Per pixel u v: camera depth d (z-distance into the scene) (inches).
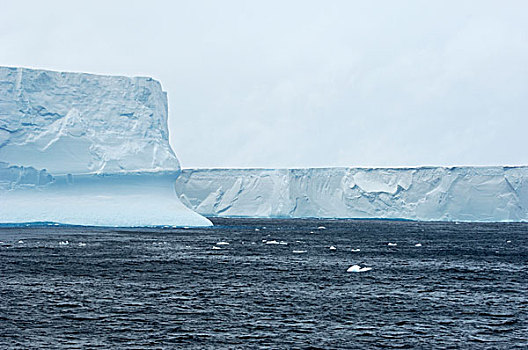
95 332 1176.2
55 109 4146.2
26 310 1343.5
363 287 1710.1
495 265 2324.1
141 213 4065.0
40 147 4008.4
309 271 2033.7
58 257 2315.5
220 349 1085.8
